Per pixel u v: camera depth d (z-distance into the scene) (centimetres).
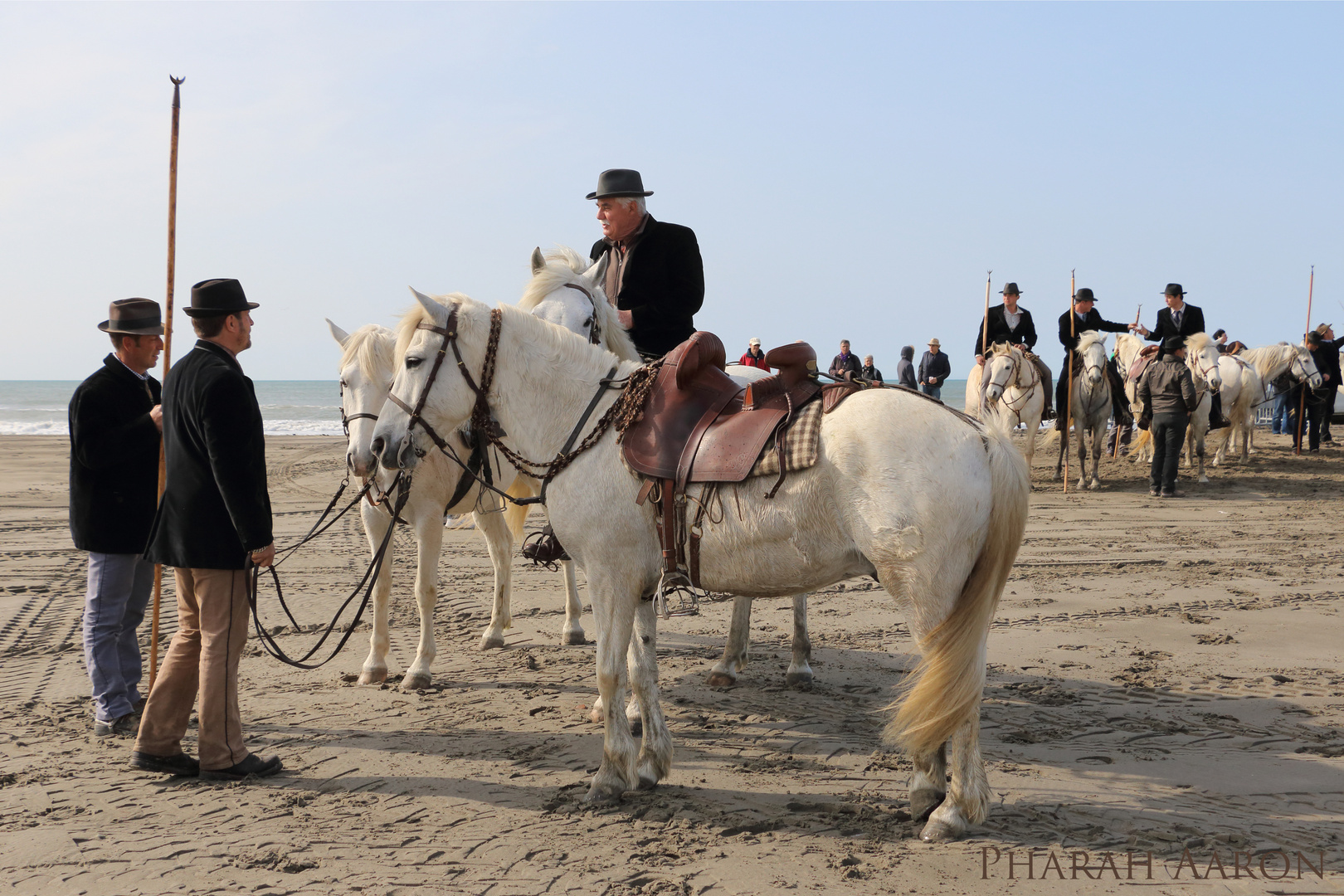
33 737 487
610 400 419
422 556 582
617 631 402
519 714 524
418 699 554
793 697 550
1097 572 905
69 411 486
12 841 362
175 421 421
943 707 334
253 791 415
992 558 345
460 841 361
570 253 582
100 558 495
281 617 764
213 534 417
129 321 487
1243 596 800
